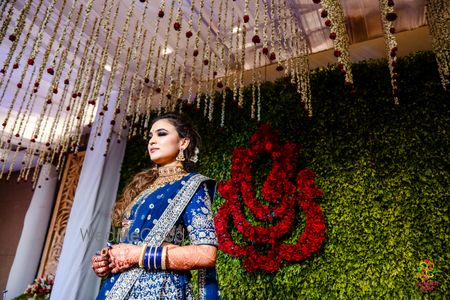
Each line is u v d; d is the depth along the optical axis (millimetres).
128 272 1056
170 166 1342
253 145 3488
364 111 3178
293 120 3471
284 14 2939
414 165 2816
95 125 4348
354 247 2793
